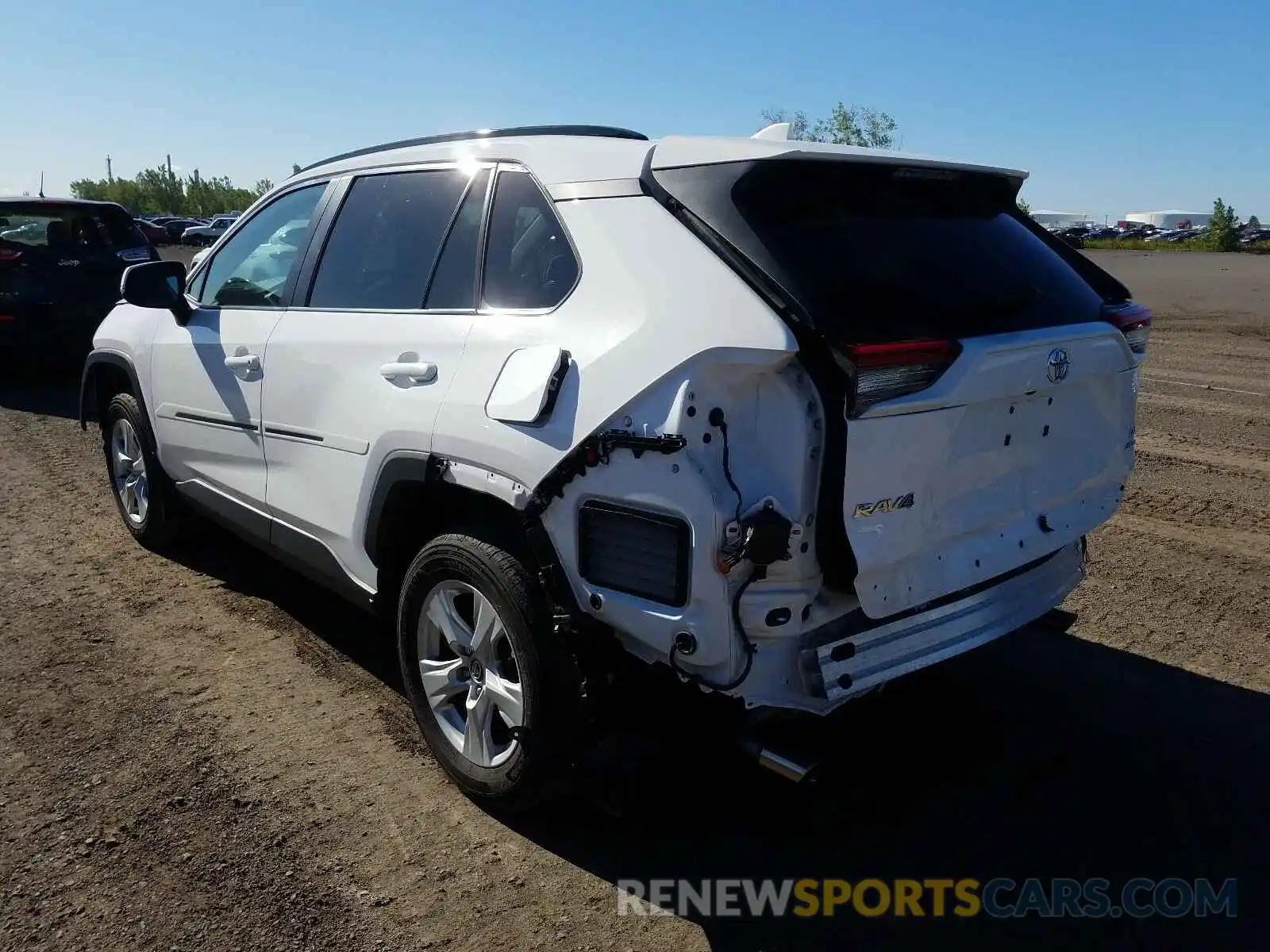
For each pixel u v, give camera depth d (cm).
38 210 994
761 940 271
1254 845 314
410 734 366
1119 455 346
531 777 296
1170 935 275
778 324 249
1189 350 1371
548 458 279
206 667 414
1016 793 340
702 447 254
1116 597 502
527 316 305
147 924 269
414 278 355
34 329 968
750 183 274
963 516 286
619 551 268
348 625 457
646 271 278
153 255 1082
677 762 325
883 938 273
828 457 250
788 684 265
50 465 723
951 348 261
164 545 541
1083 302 323
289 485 397
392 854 300
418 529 355
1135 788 344
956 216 320
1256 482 694
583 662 286
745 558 246
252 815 315
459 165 356
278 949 261
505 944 266
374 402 343
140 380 498
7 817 312
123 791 326
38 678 401
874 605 266
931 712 392
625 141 323
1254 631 463
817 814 328
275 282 423
